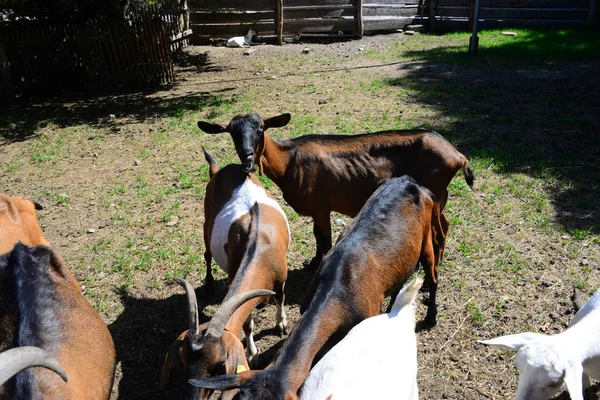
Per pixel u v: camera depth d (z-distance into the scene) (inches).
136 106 526.0
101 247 279.3
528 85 510.6
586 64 582.6
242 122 227.5
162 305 238.2
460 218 287.7
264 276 184.2
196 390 134.3
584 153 351.9
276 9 768.3
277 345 213.3
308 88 536.7
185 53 743.1
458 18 857.5
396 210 192.4
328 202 243.4
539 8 817.5
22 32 586.6
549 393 151.0
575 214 283.7
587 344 158.2
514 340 158.1
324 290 162.7
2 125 490.3
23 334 144.3
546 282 235.0
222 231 214.7
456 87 508.7
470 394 185.6
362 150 240.4
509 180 321.7
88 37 578.9
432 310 215.2
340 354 138.6
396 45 741.3
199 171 360.2
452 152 232.4
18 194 342.6
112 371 165.5
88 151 413.7
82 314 163.9
